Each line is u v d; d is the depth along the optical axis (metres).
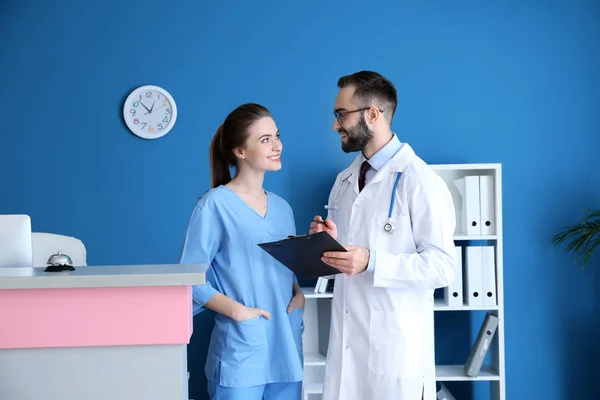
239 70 3.85
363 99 2.29
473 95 3.86
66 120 3.83
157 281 1.63
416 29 3.86
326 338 3.74
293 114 3.85
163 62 3.84
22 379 1.67
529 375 3.86
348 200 2.41
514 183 3.86
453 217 2.31
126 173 3.84
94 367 1.68
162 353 1.69
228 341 2.33
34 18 3.83
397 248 2.25
